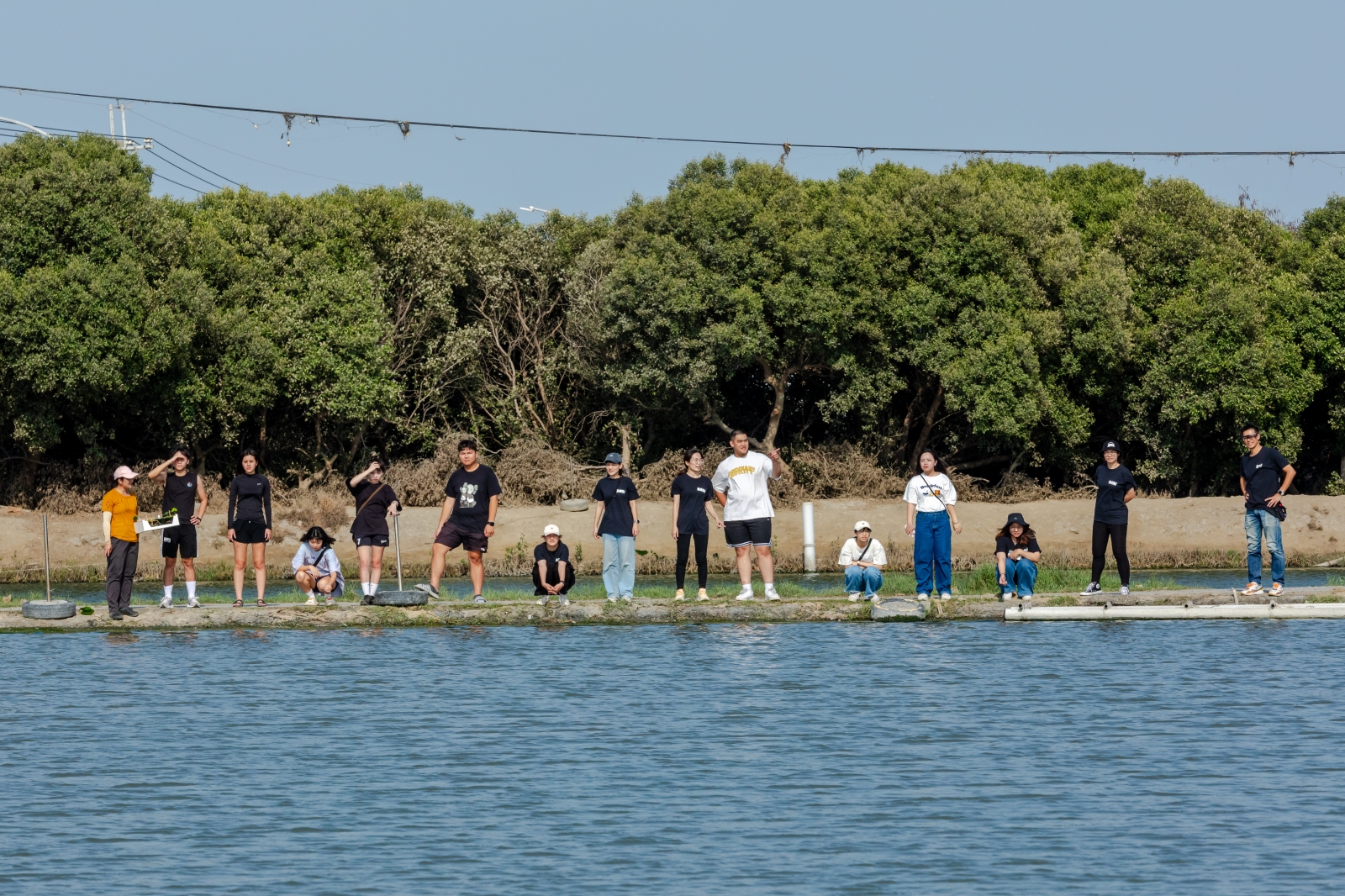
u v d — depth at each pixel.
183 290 113.19
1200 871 28.38
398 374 131.50
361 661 52.19
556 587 64.31
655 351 122.81
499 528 112.00
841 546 110.38
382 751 38.31
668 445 135.88
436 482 121.62
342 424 129.12
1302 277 128.25
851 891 27.45
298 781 35.41
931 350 122.06
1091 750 37.72
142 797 34.12
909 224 123.62
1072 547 110.38
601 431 135.62
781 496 120.88
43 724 41.81
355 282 123.00
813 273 122.75
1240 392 121.38
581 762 36.91
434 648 54.97
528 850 29.95
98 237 112.00
